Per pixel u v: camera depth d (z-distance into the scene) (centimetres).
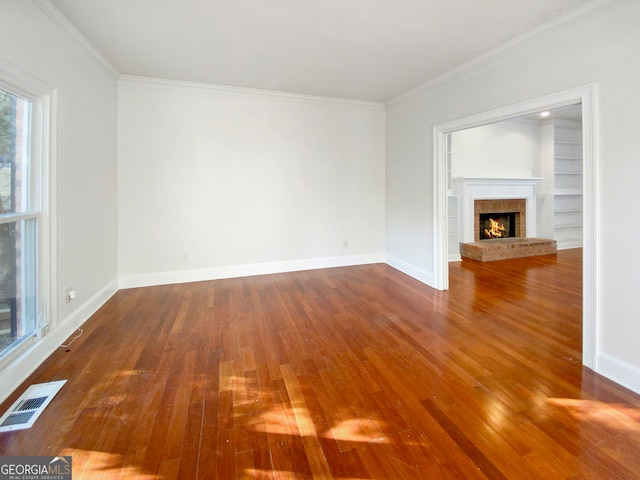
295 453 151
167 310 333
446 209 396
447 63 335
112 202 376
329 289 404
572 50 230
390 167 506
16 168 217
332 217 505
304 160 480
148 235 412
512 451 151
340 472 141
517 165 657
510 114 287
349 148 504
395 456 149
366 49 306
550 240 625
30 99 226
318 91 441
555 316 316
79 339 266
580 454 149
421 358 237
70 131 272
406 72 361
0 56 187
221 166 438
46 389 198
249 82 405
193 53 319
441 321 305
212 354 244
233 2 233
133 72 371
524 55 271
